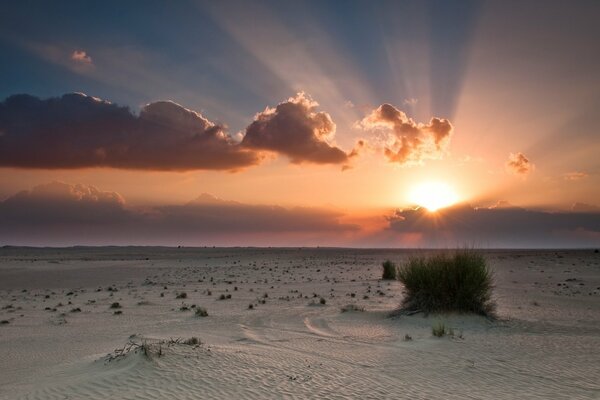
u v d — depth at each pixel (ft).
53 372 37.70
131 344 41.19
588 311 65.87
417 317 59.00
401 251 372.99
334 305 75.56
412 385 31.68
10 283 143.43
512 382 32.35
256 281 131.44
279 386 31.35
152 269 191.42
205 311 67.46
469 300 58.95
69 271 181.27
